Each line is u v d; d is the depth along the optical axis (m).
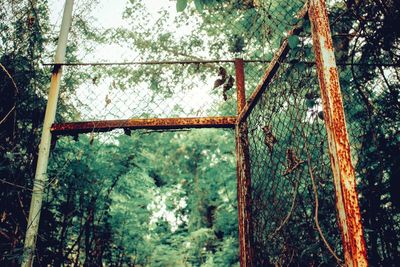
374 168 2.68
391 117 2.66
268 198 1.81
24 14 3.27
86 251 4.53
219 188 12.02
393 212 2.56
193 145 14.55
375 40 2.28
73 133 2.49
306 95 1.38
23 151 2.99
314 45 1.09
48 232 3.49
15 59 3.10
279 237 1.66
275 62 1.61
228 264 8.56
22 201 2.83
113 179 5.08
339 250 1.62
